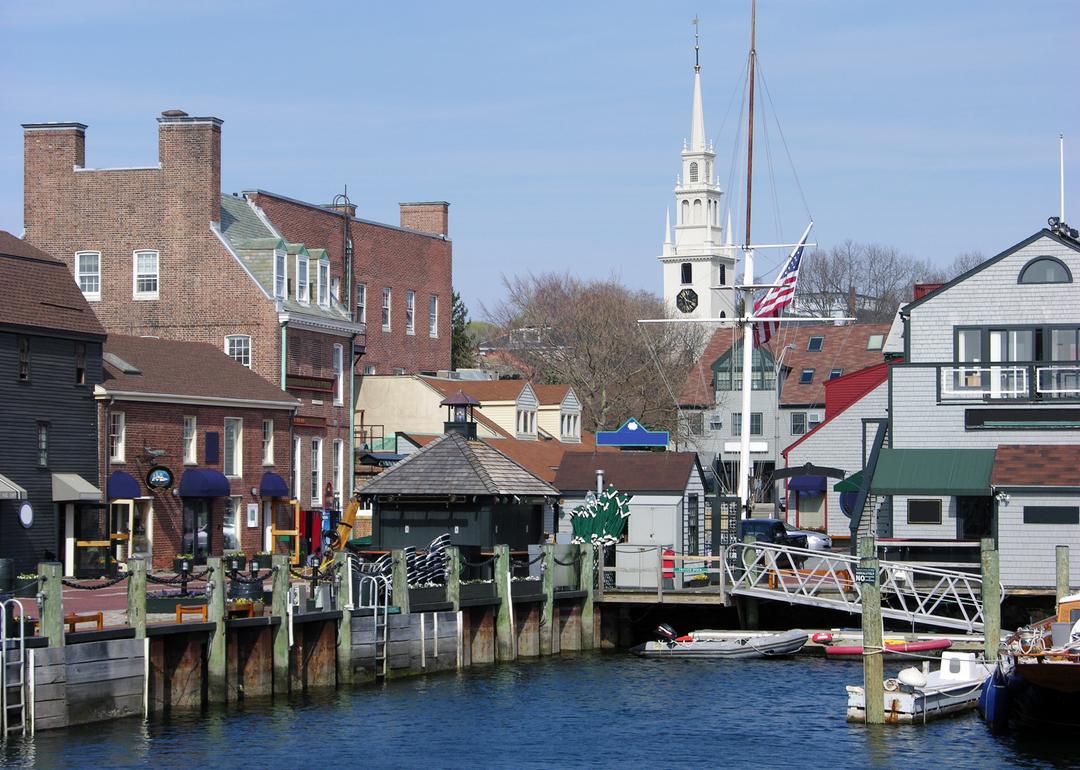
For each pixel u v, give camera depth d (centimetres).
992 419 7331
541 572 6606
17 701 4325
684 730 4997
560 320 15812
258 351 9500
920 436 7425
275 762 4419
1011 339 7462
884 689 5112
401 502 6669
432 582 6219
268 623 5134
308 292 10044
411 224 13112
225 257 9606
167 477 8038
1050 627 5312
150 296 9744
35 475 7406
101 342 7869
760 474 13662
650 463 7738
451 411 8025
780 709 5353
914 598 6831
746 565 6762
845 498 9725
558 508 7588
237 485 8700
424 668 5772
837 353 14875
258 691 5131
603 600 6812
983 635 6253
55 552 7488
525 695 5547
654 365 14875
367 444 10581
